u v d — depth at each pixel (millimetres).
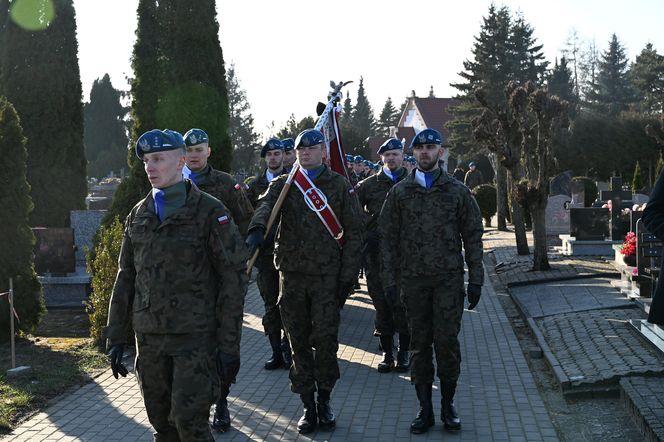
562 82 66812
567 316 10203
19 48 17359
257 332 10594
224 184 7250
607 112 70312
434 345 6320
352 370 8430
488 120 17078
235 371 4570
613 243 17406
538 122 14703
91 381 7969
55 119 17500
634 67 72562
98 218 15234
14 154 9930
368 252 8477
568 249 17922
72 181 17766
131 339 9359
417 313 6340
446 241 6270
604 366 7422
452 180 6395
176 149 4656
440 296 6250
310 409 6375
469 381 7836
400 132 68125
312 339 6402
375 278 8375
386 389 7629
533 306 11383
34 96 17359
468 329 10445
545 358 8398
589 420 6484
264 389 7703
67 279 13062
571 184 24016
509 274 15281
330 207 6395
